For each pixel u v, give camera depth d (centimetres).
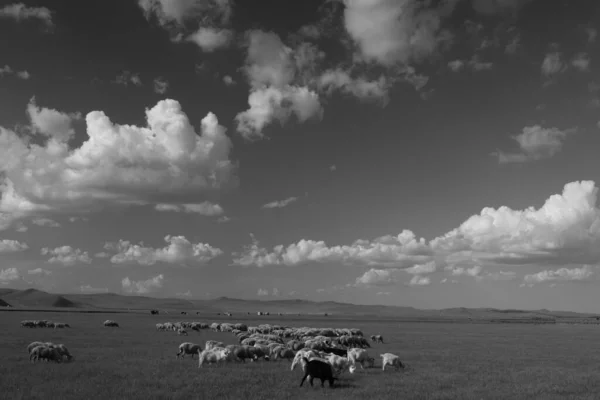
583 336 8388
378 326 12094
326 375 2512
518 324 16550
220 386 2412
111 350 4112
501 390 2509
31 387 2295
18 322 8731
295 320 16100
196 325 8069
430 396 2302
